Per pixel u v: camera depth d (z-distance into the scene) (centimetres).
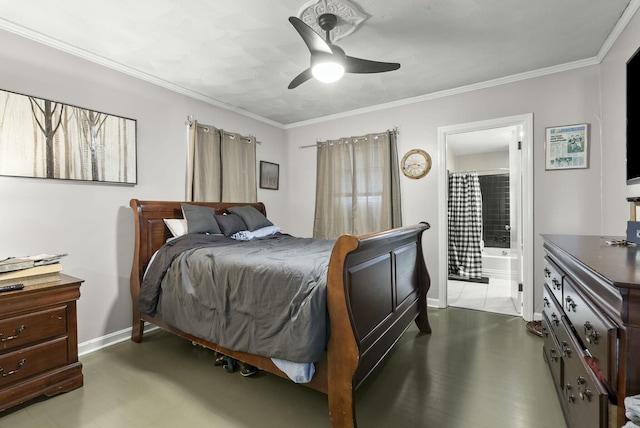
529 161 295
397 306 221
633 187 204
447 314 328
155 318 244
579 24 214
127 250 274
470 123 324
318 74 195
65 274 229
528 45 242
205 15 199
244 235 304
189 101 330
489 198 575
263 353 162
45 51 224
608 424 95
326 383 154
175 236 275
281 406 178
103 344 257
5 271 176
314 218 432
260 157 424
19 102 211
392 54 254
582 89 272
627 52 209
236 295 183
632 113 177
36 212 221
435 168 346
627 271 98
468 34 226
